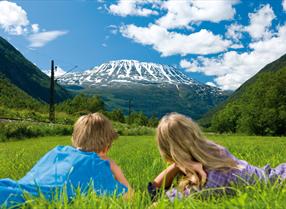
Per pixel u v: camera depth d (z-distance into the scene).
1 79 153.50
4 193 4.17
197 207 3.63
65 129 56.91
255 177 4.39
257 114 123.94
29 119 81.88
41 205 3.67
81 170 4.68
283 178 4.73
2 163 11.20
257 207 3.35
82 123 5.27
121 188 4.84
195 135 4.64
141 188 6.48
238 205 3.36
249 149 13.98
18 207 4.12
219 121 151.75
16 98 135.38
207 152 4.64
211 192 4.55
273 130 121.69
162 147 4.78
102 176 4.73
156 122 182.25
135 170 8.37
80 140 5.20
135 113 175.25
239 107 146.25
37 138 48.75
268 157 9.76
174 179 5.33
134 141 33.59
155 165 7.88
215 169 4.61
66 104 137.50
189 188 4.64
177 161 4.61
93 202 3.67
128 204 3.90
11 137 46.78
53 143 33.28
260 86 128.50
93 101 144.25
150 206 3.90
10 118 77.25
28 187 4.36
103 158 5.38
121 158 12.38
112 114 156.00
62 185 4.44
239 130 130.00
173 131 4.62
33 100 150.50
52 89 87.44
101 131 5.24
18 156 13.42
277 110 121.62
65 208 3.59
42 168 4.77
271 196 3.70
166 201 3.89
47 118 90.25
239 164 4.81
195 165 4.56
